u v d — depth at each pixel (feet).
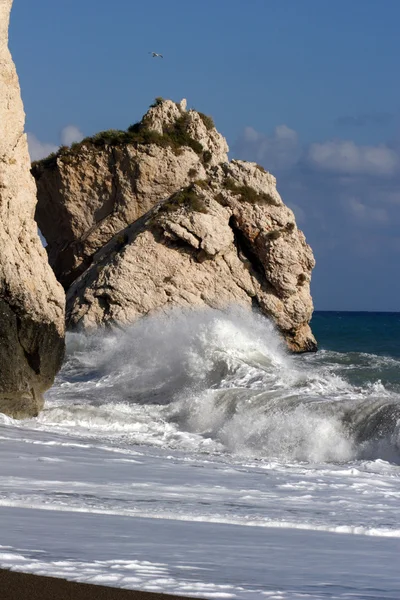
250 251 148.87
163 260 140.77
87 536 21.40
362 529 26.45
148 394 83.82
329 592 16.53
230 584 16.74
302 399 63.67
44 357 63.72
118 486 32.48
